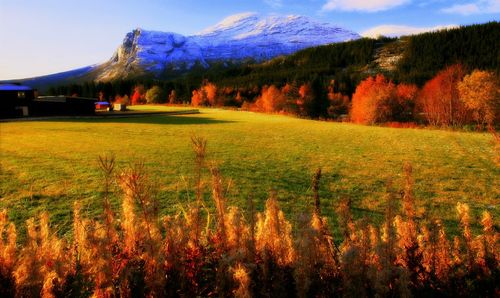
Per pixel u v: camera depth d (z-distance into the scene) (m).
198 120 62.81
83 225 3.71
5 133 36.66
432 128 53.16
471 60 126.19
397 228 4.13
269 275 3.52
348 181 15.35
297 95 110.56
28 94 62.75
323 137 35.38
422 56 152.75
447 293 3.60
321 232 3.67
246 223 4.25
